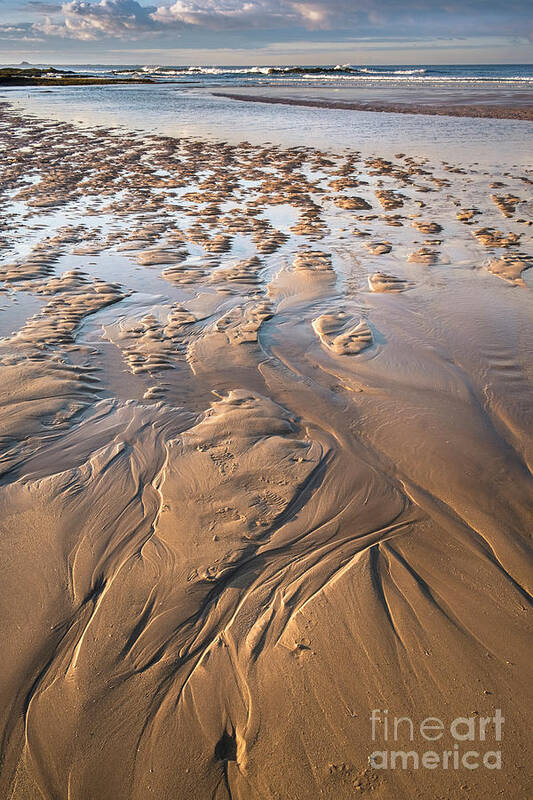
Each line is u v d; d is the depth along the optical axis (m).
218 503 2.91
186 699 2.02
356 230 7.72
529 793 1.77
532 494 3.00
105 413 3.70
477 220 8.09
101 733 1.92
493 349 4.58
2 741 1.90
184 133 18.16
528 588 2.44
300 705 2.00
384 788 1.78
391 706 2.00
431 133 16.73
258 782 1.80
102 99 33.84
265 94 33.91
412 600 2.38
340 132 17.55
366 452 3.33
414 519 2.83
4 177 11.66
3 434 3.41
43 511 2.84
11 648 2.18
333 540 2.70
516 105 22.59
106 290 5.71
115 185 10.80
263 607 2.35
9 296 5.54
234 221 8.21
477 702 2.01
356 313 5.25
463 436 3.49
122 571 2.51
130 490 2.99
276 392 3.99
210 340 4.74
